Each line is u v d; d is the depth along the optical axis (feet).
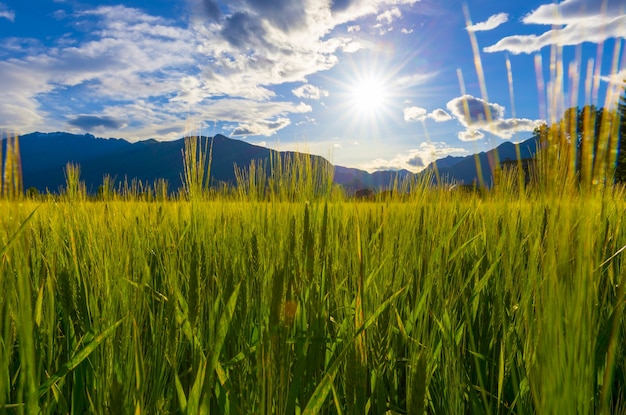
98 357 5.13
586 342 2.65
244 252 7.58
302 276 5.41
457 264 6.73
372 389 5.27
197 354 5.01
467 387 5.47
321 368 5.81
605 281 6.19
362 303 5.43
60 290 5.04
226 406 4.75
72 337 5.97
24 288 3.40
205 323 6.53
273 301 3.93
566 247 2.69
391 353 5.83
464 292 6.39
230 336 5.85
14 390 4.85
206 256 8.06
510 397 5.82
